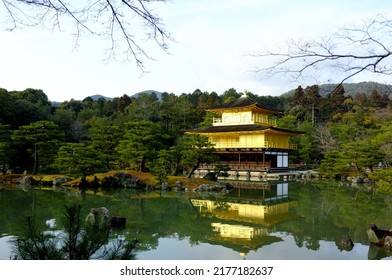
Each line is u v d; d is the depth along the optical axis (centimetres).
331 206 2731
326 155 5134
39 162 4538
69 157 3600
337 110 8488
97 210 1869
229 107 5978
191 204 2777
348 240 1591
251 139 5691
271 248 1551
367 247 1573
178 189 3591
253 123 5906
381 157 4128
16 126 5981
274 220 2186
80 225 696
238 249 1533
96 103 10225
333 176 5138
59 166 3638
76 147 3678
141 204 2720
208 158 3853
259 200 3066
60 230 1716
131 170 4319
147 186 3628
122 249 804
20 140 4288
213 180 4203
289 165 6600
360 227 1981
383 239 1595
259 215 2355
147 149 4122
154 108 7844
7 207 2448
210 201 2959
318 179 5138
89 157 3697
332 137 6344
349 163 4675
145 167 4444
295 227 1994
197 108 8844
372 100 7325
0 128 4434
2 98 5600
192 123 8094
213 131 5791
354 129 6025
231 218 2245
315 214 2394
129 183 3703
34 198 2877
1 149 3903
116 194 3212
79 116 8494
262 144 5559
